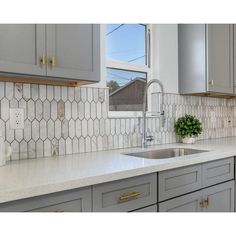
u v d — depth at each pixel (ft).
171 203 4.98
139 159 5.17
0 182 3.40
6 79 4.77
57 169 4.22
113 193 4.09
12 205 3.15
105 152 6.12
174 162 4.98
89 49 5.02
